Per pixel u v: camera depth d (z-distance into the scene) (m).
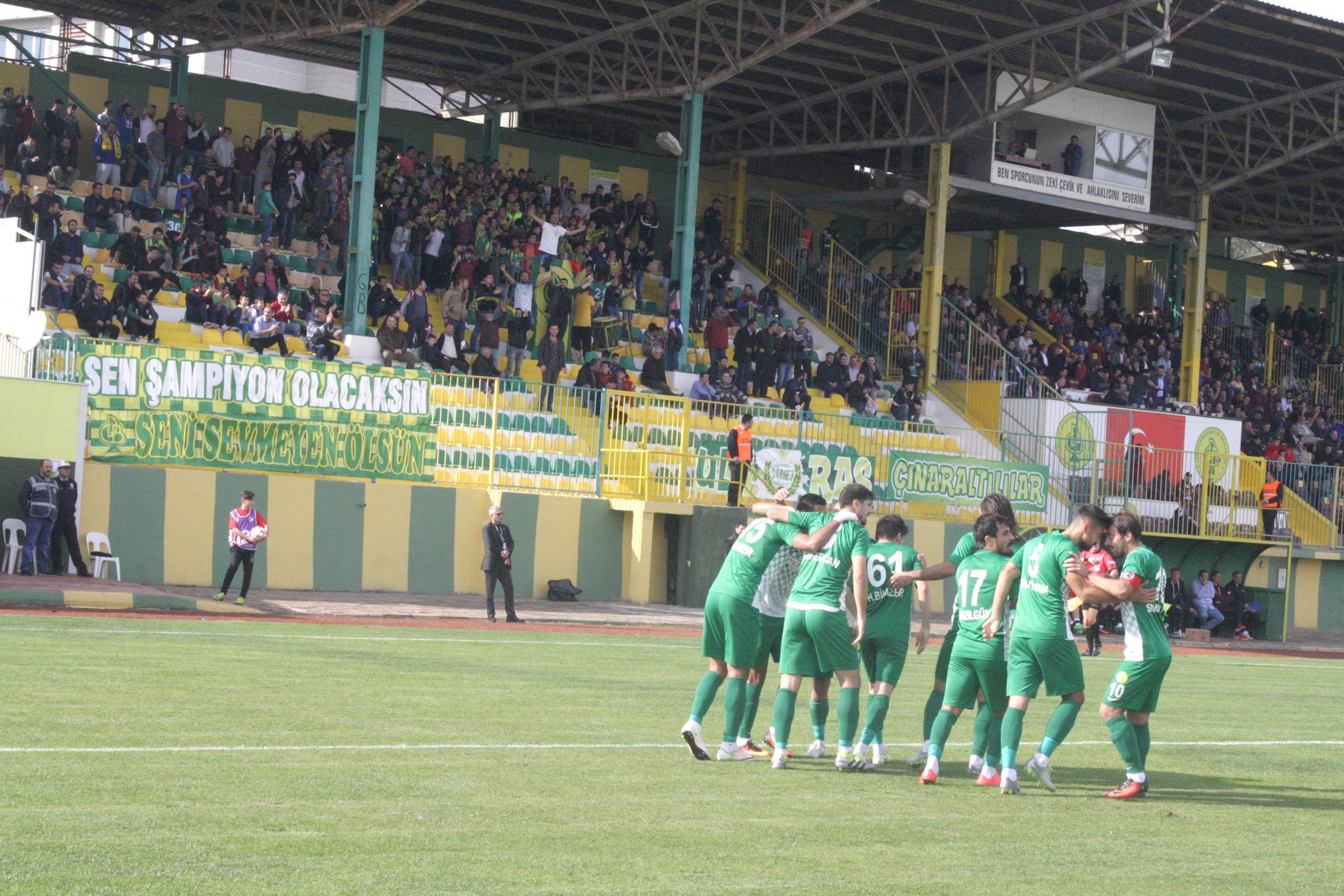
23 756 8.46
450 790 8.25
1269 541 33.41
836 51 34.75
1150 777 10.49
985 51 33.91
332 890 5.91
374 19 28.86
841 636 9.93
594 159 40.66
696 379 32.72
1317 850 8.01
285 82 45.53
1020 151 37.03
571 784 8.70
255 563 23.14
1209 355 44.97
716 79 31.94
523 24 34.50
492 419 25.98
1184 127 40.19
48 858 6.17
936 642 24.72
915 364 35.72
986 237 45.31
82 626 16.28
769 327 33.53
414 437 24.91
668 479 26.86
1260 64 36.12
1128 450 32.06
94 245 28.95
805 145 38.47
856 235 43.41
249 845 6.61
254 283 28.23
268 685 12.24
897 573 10.36
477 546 25.30
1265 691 18.23
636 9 33.06
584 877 6.36
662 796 8.49
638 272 35.97
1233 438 35.03
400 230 31.64
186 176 30.00
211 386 23.00
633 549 26.42
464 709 11.66
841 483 28.81
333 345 26.23
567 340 32.09
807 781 9.46
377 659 14.96
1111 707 9.64
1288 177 45.59
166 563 22.42
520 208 34.22
